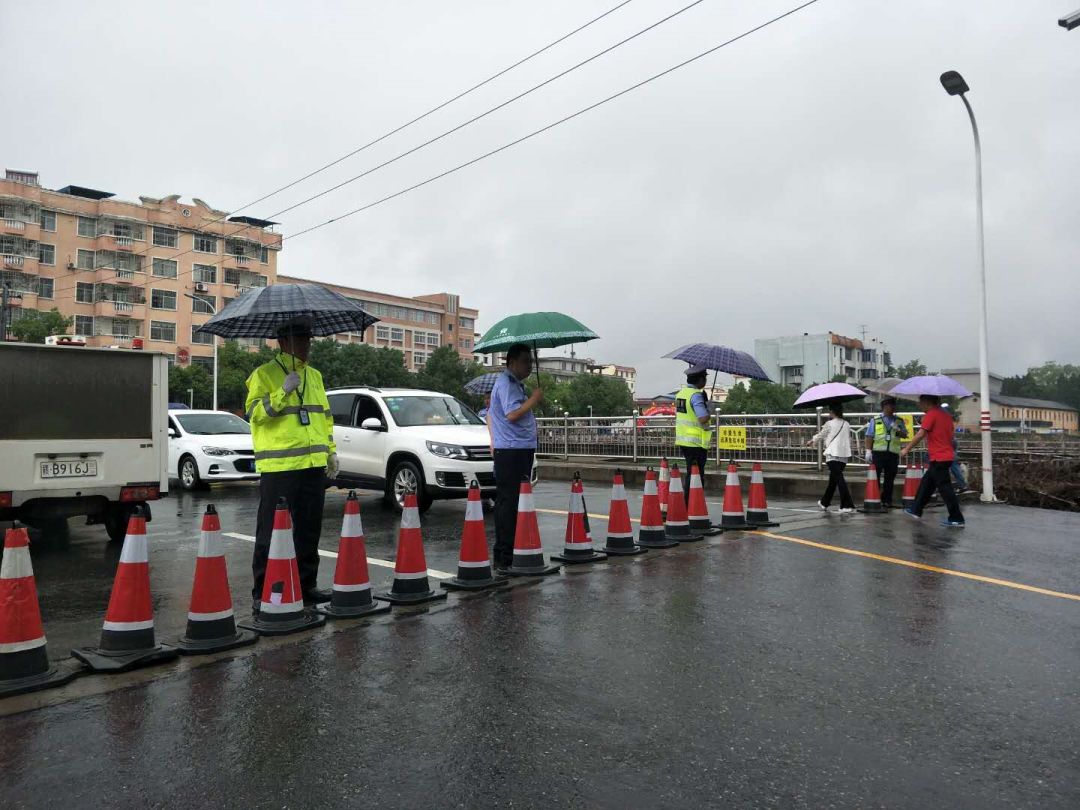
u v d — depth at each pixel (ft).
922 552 26.17
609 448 68.28
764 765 10.43
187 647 15.16
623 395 327.67
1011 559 25.02
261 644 15.76
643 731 11.51
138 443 28.60
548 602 19.15
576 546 24.34
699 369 31.17
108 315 212.23
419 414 38.50
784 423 57.06
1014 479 50.21
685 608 18.57
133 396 28.63
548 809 9.29
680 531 28.07
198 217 231.30
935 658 14.92
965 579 21.84
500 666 14.42
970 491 48.60
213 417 51.96
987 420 45.44
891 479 38.81
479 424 39.24
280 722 11.84
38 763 10.50
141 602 14.84
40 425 26.58
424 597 19.15
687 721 11.88
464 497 35.01
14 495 25.93
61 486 26.86
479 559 20.83
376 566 24.20
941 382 34.32
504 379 22.82
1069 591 20.51
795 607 18.67
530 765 10.41
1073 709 12.45
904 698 12.87
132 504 28.68
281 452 18.19
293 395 18.56
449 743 11.09
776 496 49.08
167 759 10.61
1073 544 28.09
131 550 14.89
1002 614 18.12
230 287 237.66
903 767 10.39
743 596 19.75
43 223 207.10
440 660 14.75
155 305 222.07
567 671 14.14
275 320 19.26
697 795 9.61
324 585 21.12
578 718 11.99
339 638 16.17
